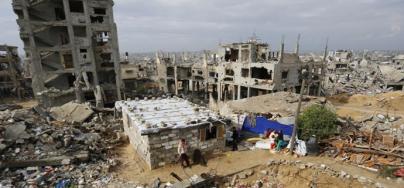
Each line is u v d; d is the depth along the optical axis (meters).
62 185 11.90
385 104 32.62
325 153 14.91
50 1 30.91
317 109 16.98
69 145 15.46
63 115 23.45
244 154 15.77
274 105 24.83
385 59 125.12
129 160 15.61
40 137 15.30
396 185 11.24
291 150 15.10
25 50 30.78
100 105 31.75
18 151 13.84
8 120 16.20
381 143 15.61
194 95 50.88
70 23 30.83
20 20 28.78
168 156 14.26
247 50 38.72
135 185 12.37
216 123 15.34
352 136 16.59
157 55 56.72
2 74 40.31
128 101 20.34
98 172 13.46
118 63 35.50
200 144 15.19
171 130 13.97
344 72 75.44
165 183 12.49
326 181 12.43
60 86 33.38
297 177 13.09
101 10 33.81
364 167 13.01
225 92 43.72
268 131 18.34
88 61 32.78
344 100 37.69
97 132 19.98
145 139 14.04
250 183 13.03
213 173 13.41
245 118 20.12
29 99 40.94
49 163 13.52
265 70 37.69
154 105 19.05
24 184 11.68
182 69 50.41
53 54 32.03
